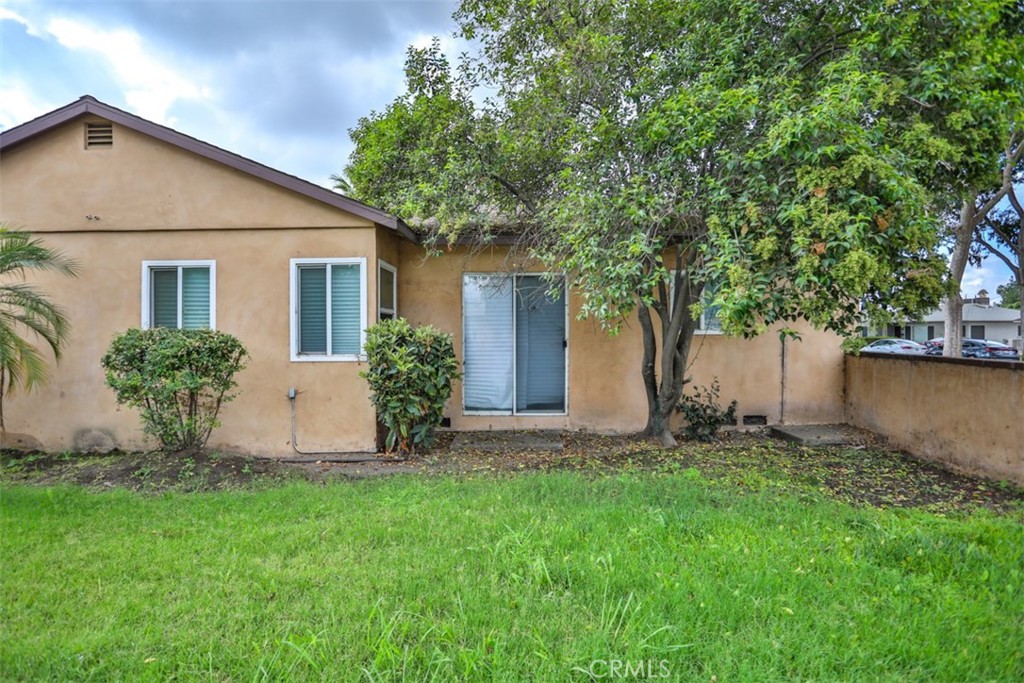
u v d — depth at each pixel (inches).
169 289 289.9
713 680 95.0
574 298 339.9
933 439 266.4
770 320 201.5
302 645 103.5
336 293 287.3
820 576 132.0
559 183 268.1
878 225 189.5
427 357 280.1
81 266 289.0
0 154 288.4
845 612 116.4
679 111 224.1
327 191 279.6
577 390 341.4
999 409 228.5
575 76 269.9
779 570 134.0
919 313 229.1
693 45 251.1
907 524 170.1
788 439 315.6
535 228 302.2
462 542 155.3
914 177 201.3
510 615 115.0
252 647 104.8
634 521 169.2
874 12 213.6
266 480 230.8
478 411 346.0
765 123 208.4
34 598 124.9
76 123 286.2
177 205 286.8
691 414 317.4
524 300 342.0
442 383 281.9
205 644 105.8
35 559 145.9
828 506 188.5
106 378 262.4
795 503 190.1
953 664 99.3
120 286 288.8
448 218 291.0
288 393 286.0
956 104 204.5
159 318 289.6
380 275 298.4
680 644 103.2
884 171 175.9
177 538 161.8
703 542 152.6
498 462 265.9
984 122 211.3
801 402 347.3
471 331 345.7
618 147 261.1
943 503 202.8
